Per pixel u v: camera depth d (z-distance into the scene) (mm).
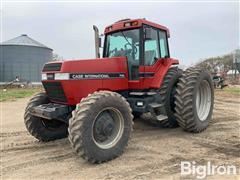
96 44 6477
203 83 6484
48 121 5898
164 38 6895
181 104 6020
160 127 6918
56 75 4957
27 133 6785
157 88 6172
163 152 4938
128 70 5875
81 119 4289
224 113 8898
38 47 44219
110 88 5434
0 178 4039
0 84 35500
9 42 43312
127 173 4047
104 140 4656
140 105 5855
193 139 5766
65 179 3939
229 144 5371
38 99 5719
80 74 4953
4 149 5441
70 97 4930
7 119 8859
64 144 5730
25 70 42969
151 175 3936
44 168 4375
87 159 4359
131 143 5527
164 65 6508
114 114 4809
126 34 6188
